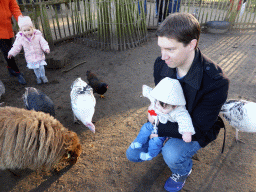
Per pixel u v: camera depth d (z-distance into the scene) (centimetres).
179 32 134
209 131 196
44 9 614
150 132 220
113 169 271
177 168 213
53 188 248
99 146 309
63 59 554
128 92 450
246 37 771
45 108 287
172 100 164
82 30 700
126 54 639
